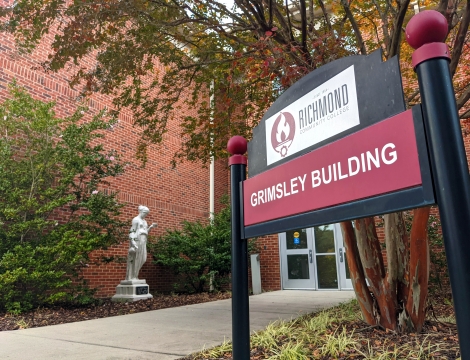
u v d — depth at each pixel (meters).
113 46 5.96
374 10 6.62
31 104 7.31
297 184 1.93
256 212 2.24
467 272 1.17
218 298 9.48
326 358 3.29
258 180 2.25
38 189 7.18
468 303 1.15
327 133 1.83
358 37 5.17
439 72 1.33
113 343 4.26
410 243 4.14
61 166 7.87
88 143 9.27
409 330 4.09
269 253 11.90
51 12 5.10
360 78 1.69
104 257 8.54
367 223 4.38
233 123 7.20
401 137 1.42
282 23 5.76
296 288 11.43
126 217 10.19
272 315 6.11
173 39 6.89
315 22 6.91
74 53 5.41
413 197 1.35
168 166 11.98
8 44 8.16
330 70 1.86
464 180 1.23
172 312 6.86
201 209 13.28
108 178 9.87
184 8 5.80
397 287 4.23
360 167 1.58
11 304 6.49
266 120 2.31
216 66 6.93
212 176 13.79
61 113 8.98
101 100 10.05
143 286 9.09
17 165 7.16
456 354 3.17
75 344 4.23
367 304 4.38
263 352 3.55
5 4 7.69
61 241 6.68
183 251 10.73
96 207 7.73
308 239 11.52
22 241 6.85
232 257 2.35
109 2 5.14
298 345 3.39
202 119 7.21
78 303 7.84
